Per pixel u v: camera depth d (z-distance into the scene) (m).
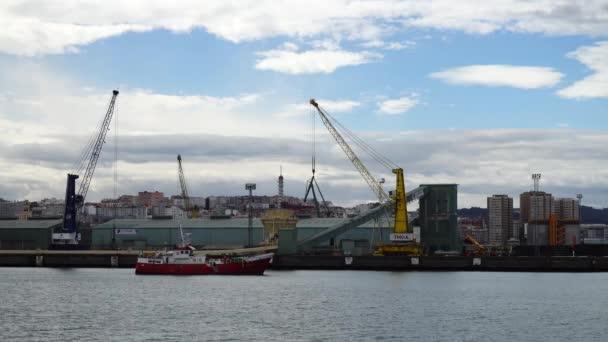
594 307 174.00
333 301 182.25
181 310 162.88
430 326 141.62
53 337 128.00
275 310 163.50
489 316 156.62
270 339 126.75
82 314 156.38
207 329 136.50
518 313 162.00
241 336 129.38
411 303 179.25
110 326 139.75
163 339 126.31
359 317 152.88
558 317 156.12
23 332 133.00
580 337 131.75
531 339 129.25
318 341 125.12
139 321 146.12
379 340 126.31
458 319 151.25
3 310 163.00
